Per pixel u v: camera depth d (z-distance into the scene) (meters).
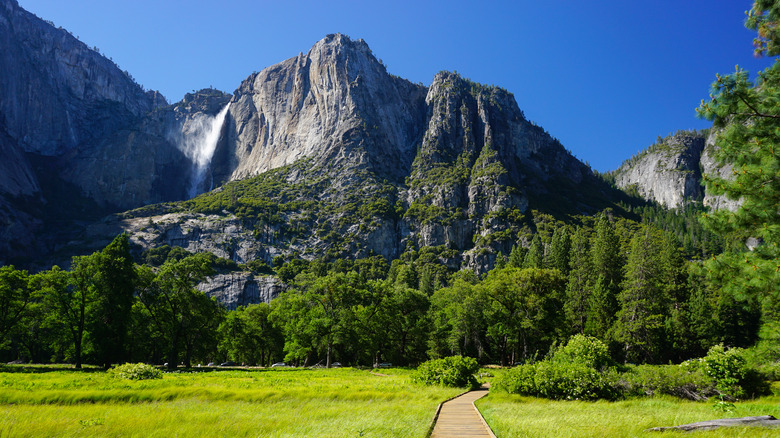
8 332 57.03
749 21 17.34
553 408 23.19
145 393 26.09
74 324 59.59
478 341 79.75
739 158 15.55
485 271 162.25
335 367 70.19
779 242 14.62
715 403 23.09
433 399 27.62
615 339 68.06
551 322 65.88
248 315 83.00
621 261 104.25
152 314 63.12
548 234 168.62
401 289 83.94
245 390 28.61
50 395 24.36
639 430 16.25
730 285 15.50
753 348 17.73
